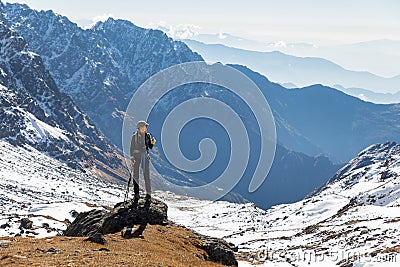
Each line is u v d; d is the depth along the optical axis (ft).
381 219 247.29
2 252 58.59
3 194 458.50
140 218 82.64
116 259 56.29
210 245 84.69
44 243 67.77
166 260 62.75
